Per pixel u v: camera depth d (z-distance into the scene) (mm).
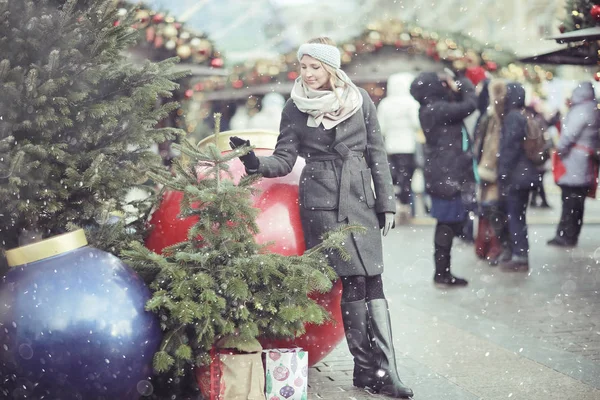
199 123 13258
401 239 11672
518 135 8867
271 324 4047
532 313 6660
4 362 3609
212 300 3816
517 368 5020
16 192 3896
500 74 14094
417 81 8633
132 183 4516
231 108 14984
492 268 8961
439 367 5055
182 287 3844
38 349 3555
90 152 4277
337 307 4574
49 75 4055
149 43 10117
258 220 4387
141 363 3748
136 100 4402
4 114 3992
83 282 3660
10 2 4090
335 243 4238
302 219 4477
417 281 8297
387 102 13961
